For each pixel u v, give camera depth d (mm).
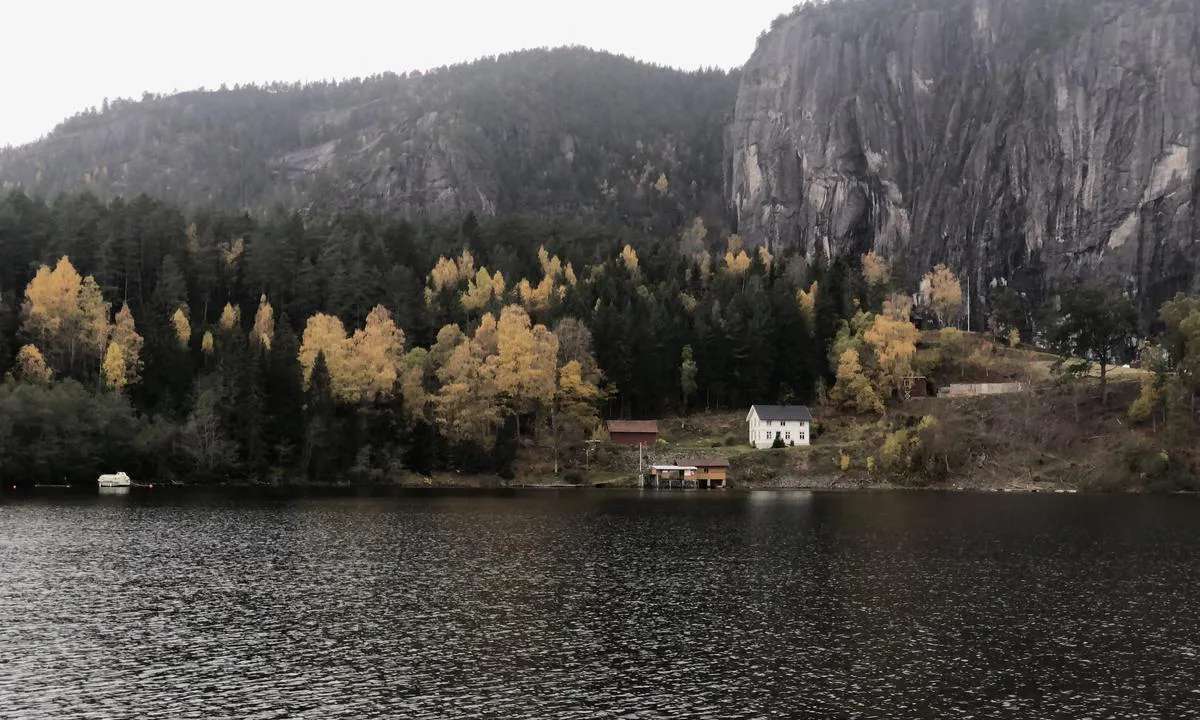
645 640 52875
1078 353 179125
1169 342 169500
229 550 81438
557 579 69375
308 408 158375
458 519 104438
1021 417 168500
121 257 191625
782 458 164250
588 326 192125
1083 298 176750
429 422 166250
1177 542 88375
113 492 134250
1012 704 43062
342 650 50750
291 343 170000
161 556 78125
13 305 170000
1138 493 145250
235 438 153750
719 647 51562
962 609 60312
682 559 78188
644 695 44000
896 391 190000
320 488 147125
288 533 91875
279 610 59344
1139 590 66000
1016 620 57500
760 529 97312
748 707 42562
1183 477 147000
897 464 158500
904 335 191000
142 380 163250
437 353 181250
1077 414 168625
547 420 173375
